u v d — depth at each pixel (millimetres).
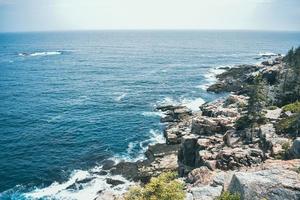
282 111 65250
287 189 24203
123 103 108312
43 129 83625
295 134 52312
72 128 84438
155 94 121000
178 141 69688
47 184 56781
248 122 61812
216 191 31531
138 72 173000
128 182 55594
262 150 50562
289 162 35719
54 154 68938
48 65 196125
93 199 51219
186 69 183750
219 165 47781
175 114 88812
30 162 65125
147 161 63031
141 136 78562
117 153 68938
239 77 138500
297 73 87125
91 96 118125
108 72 172625
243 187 25078
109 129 83625
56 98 114750
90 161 65375
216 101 97500
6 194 53562
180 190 26969
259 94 61594
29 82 141750
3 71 170250
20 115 94375
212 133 64500
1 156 67750
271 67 123688
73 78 153375
